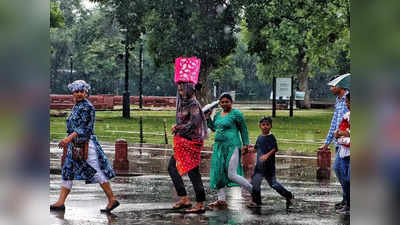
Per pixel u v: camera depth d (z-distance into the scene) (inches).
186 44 1809.8
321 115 2159.2
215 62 1893.5
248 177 631.2
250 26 1888.5
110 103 2459.4
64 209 399.2
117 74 3412.9
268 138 446.0
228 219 378.0
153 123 1606.8
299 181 597.9
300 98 2167.8
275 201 464.1
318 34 1964.8
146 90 3855.8
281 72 2869.1
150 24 1886.1
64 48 3538.4
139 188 526.0
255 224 361.4
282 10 1900.8
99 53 3339.1
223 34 1833.2
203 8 1840.6
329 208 428.8
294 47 2394.2
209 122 446.9
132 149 913.5
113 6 1936.5
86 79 3609.7
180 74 409.7
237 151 438.0
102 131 1305.4
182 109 412.2
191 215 392.2
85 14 3690.9
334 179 616.4
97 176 392.5
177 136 411.5
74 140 388.5
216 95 3243.1
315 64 2775.6
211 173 439.5
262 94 4220.0
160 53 1870.1
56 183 540.7
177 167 411.2
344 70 2878.9
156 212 401.1
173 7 1795.0
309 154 874.8
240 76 3814.0
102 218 372.5
